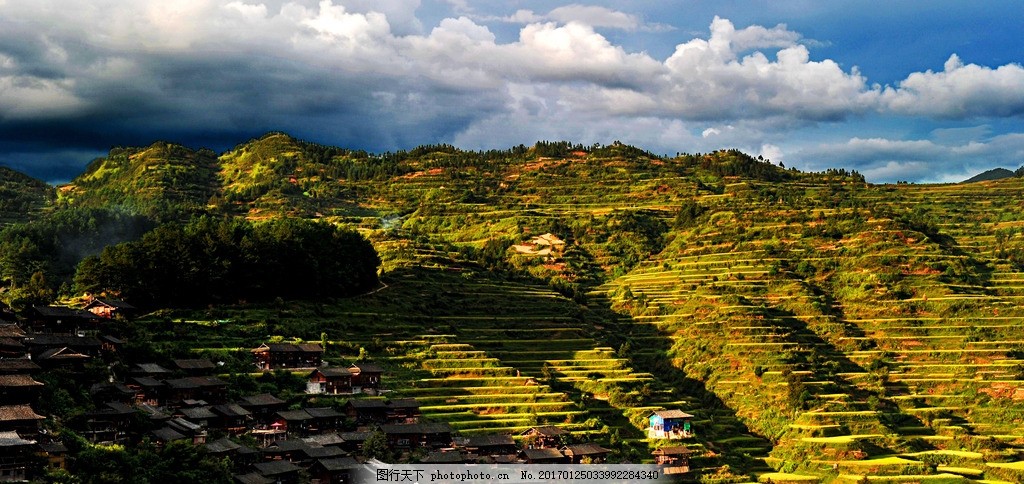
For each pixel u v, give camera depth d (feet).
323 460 629.92
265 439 654.53
